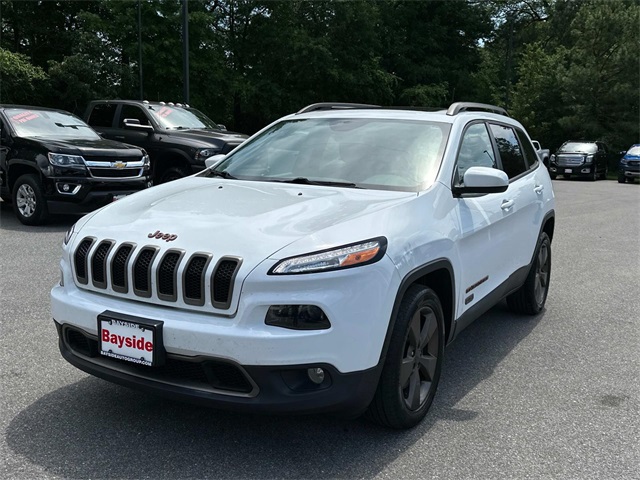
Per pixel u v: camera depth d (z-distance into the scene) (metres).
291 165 4.35
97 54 23.25
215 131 12.59
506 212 4.71
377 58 31.88
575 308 6.28
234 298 2.92
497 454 3.30
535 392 4.16
